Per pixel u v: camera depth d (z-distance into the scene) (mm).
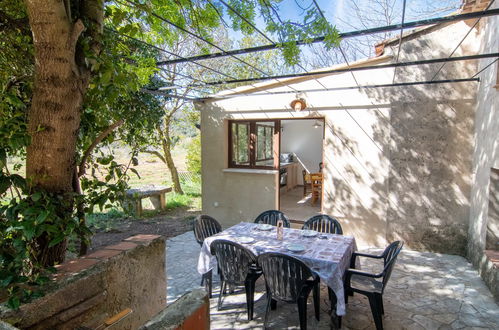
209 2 2232
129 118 3773
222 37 8820
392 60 4918
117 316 1797
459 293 3531
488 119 3949
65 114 1649
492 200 3809
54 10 1413
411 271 4156
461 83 4605
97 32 1753
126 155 11500
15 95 1766
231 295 3566
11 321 1332
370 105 5086
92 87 2008
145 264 2201
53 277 1648
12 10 1917
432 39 4688
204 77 9266
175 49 7988
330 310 3217
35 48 1496
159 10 2438
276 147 5953
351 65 5062
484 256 3836
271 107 5793
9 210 1537
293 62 2168
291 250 3074
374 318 2768
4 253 1520
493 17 3832
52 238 1743
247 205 6184
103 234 6102
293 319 3059
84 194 2057
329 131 5379
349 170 5277
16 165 2262
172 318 1169
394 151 4996
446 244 4832
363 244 5266
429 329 2850
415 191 4930
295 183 10523
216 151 6344
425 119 4805
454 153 4707
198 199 9773
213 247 3225
